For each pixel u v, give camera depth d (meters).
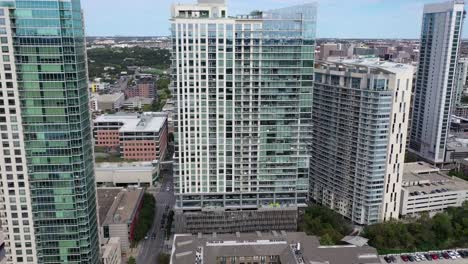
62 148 150.88
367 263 173.62
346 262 173.75
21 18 138.75
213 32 197.50
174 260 173.38
